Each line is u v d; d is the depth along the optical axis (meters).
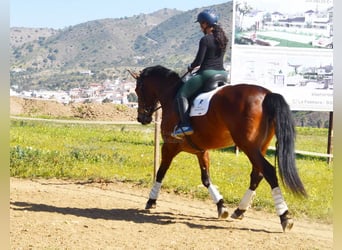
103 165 13.80
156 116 11.75
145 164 14.14
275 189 7.70
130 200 10.34
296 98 16.56
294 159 7.59
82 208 9.42
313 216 9.30
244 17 16.27
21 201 9.74
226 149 19.52
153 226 8.20
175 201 10.34
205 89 8.52
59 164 13.58
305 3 16.38
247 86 8.00
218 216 8.85
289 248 7.16
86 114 25.56
